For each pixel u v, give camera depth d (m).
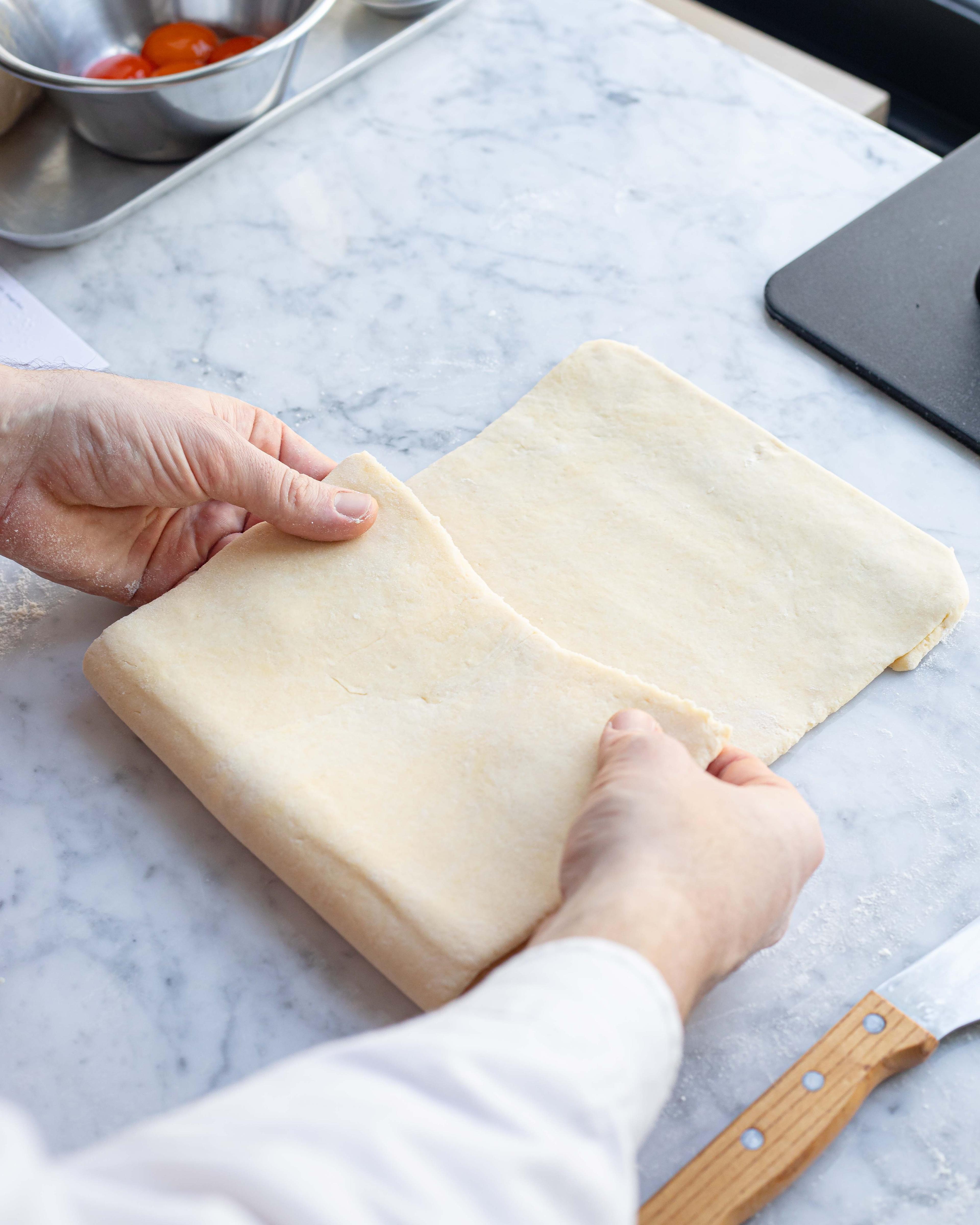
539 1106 0.43
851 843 0.81
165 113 1.17
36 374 0.87
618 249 1.19
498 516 0.95
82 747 0.88
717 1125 0.70
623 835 0.62
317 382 1.09
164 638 0.83
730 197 1.22
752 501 0.94
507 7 1.44
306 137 1.31
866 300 1.10
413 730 0.78
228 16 1.37
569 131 1.30
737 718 0.82
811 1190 0.68
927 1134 0.69
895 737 0.85
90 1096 0.72
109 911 0.80
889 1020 0.70
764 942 0.69
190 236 1.22
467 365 1.10
